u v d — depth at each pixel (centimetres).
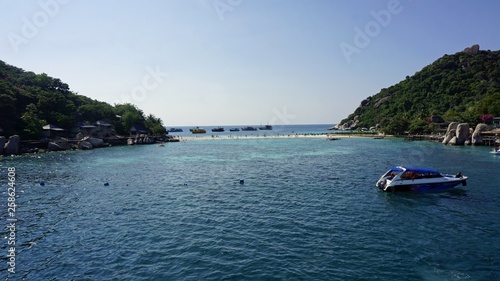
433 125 12112
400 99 18312
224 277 1530
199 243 1966
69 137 10319
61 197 3306
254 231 2170
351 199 3097
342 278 1520
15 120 8519
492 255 1791
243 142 13175
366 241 1986
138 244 1978
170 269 1628
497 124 10225
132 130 13350
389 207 2808
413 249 1867
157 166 5809
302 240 1997
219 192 3488
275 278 1513
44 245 1998
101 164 6100
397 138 13212
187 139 15488
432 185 3397
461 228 2250
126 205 2955
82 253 1862
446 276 1554
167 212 2692
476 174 4412
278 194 3338
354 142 11681
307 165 5719
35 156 7450
